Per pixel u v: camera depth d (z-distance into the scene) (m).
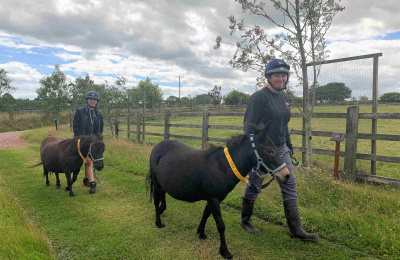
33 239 2.75
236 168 2.55
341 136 4.69
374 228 2.97
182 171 2.83
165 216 3.70
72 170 4.57
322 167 5.40
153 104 35.72
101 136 4.59
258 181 3.06
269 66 2.85
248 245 2.91
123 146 8.54
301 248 2.83
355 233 2.95
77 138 4.47
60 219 3.61
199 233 3.10
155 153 3.41
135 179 5.53
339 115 4.84
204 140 7.27
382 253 2.63
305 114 4.98
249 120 2.84
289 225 3.03
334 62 5.40
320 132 5.27
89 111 5.20
